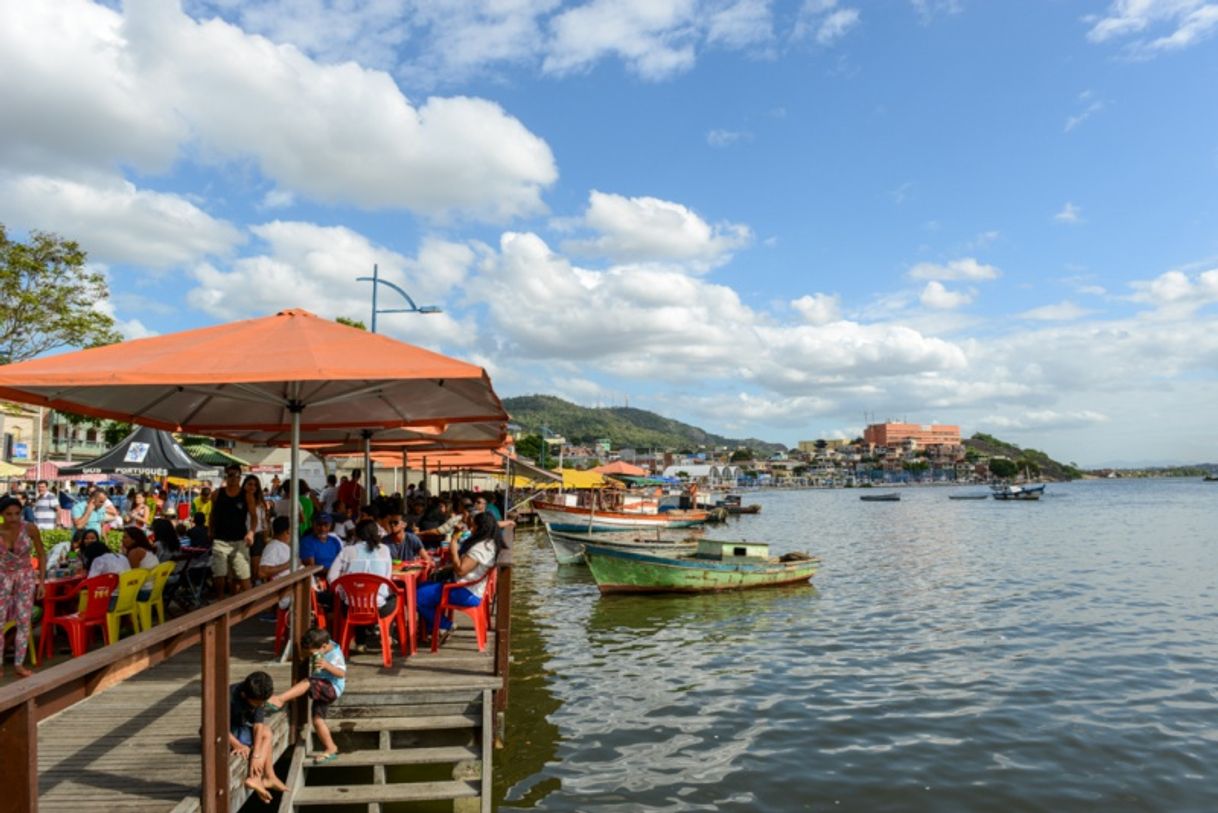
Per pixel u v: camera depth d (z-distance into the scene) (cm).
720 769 1044
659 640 1898
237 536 1141
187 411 1176
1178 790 973
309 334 822
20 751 321
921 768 1046
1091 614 2183
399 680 820
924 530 5978
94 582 886
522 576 3095
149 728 669
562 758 1083
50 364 712
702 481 18788
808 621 2130
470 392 1083
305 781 760
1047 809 924
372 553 900
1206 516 7350
